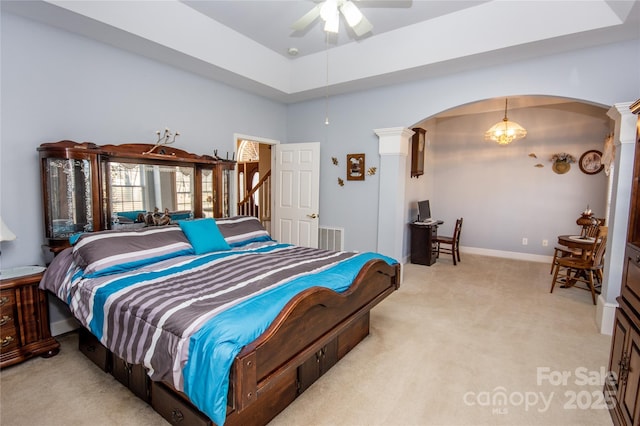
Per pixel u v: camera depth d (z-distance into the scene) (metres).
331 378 2.27
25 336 2.38
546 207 5.86
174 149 3.40
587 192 5.51
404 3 3.15
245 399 1.37
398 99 4.31
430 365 2.44
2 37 2.45
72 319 2.95
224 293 1.88
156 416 1.87
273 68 4.34
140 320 1.71
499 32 3.15
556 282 4.55
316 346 1.85
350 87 4.45
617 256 2.91
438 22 3.44
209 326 1.48
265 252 3.06
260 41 3.99
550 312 3.48
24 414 1.87
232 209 4.17
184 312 1.62
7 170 2.52
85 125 2.92
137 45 3.08
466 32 3.31
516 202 6.13
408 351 2.64
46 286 2.42
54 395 2.04
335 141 4.89
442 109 4.00
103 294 1.96
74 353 2.56
